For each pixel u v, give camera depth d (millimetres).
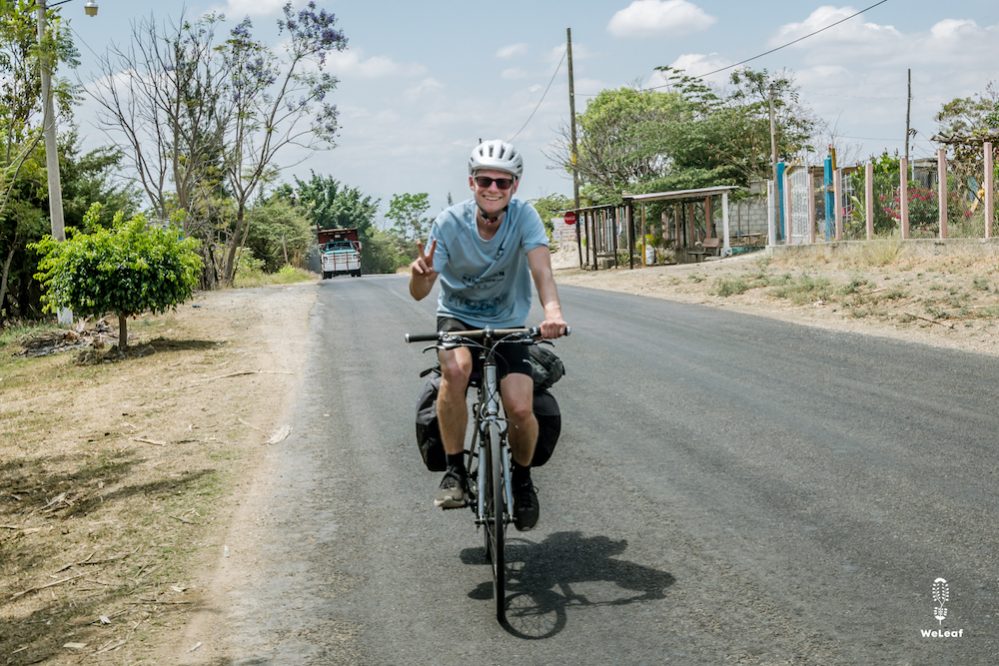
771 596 4316
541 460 4777
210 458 7496
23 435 8883
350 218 93750
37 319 28016
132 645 4219
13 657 4199
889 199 22844
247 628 4301
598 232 43344
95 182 31062
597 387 9422
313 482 6633
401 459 7145
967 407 7805
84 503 6535
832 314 14094
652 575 4637
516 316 4762
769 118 39125
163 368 12500
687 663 3734
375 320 17234
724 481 6129
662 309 16516
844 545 4906
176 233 14867
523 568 4824
